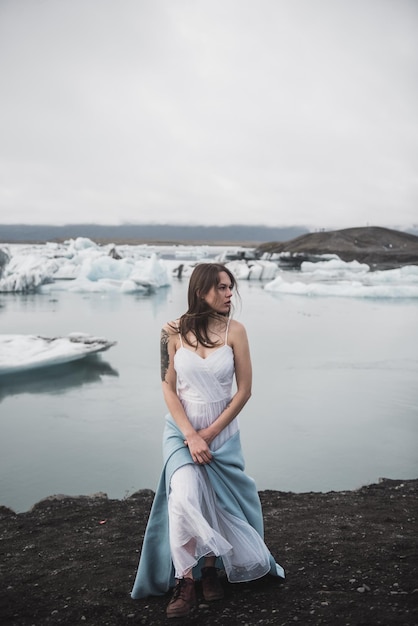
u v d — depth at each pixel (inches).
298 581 100.0
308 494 186.9
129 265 1775.3
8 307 1161.4
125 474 298.8
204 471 90.4
